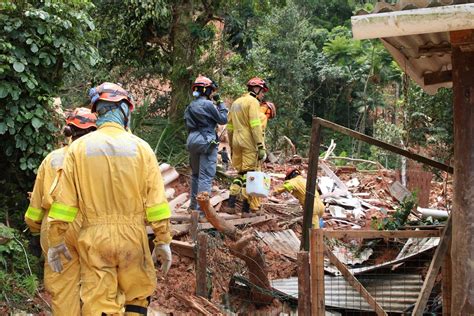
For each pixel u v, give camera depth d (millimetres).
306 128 24219
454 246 5453
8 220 8031
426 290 5957
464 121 5355
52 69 8258
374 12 4887
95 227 4902
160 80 14492
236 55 14797
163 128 12500
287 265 9117
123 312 4934
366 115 29016
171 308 7480
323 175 14102
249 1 14102
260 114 9922
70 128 5863
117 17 13852
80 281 5078
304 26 24828
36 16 7832
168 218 5004
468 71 5340
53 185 5047
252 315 7699
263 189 9305
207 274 7875
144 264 5016
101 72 14031
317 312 6211
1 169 8242
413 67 6730
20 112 7836
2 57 7660
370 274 8047
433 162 6801
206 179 9148
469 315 5348
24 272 7352
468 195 5355
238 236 7973
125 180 4938
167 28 13500
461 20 4633
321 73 27438
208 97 9297
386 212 11820
